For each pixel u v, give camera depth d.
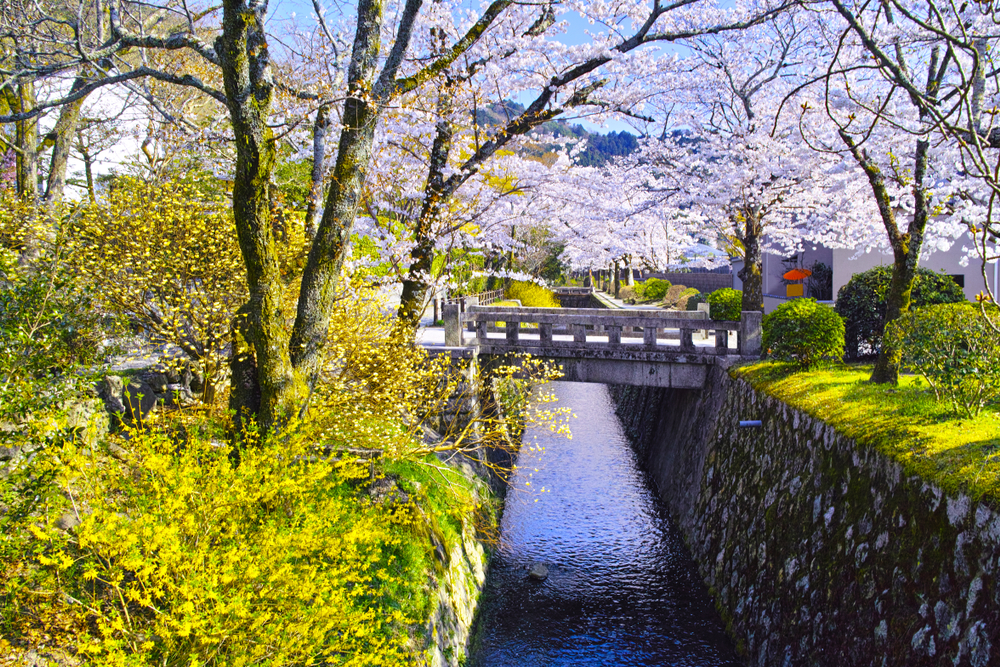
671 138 14.34
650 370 12.19
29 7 9.24
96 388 6.60
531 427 17.62
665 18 10.95
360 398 7.68
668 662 7.61
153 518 3.90
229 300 7.41
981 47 6.13
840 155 10.29
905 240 8.02
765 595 7.39
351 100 6.41
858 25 3.93
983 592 4.43
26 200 8.05
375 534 4.84
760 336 11.33
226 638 3.89
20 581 3.95
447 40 9.82
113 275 6.91
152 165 12.77
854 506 6.27
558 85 9.26
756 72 13.36
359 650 4.72
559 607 8.83
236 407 5.82
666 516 12.07
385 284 9.91
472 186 12.20
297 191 13.68
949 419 6.26
